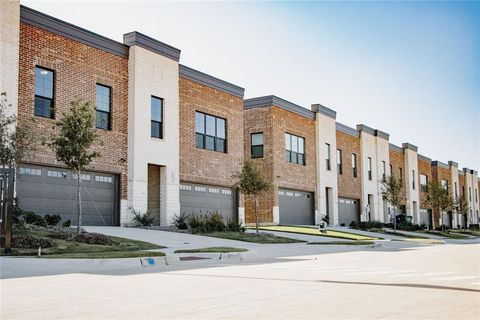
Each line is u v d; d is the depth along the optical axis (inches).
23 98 862.5
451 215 3102.9
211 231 1084.5
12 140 756.6
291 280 448.1
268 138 1529.3
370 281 442.0
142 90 1080.8
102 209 1002.1
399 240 1374.3
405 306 311.1
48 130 895.7
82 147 740.7
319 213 1716.3
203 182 1250.6
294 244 1029.8
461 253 876.6
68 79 944.3
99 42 1011.3
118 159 1032.2
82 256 578.6
